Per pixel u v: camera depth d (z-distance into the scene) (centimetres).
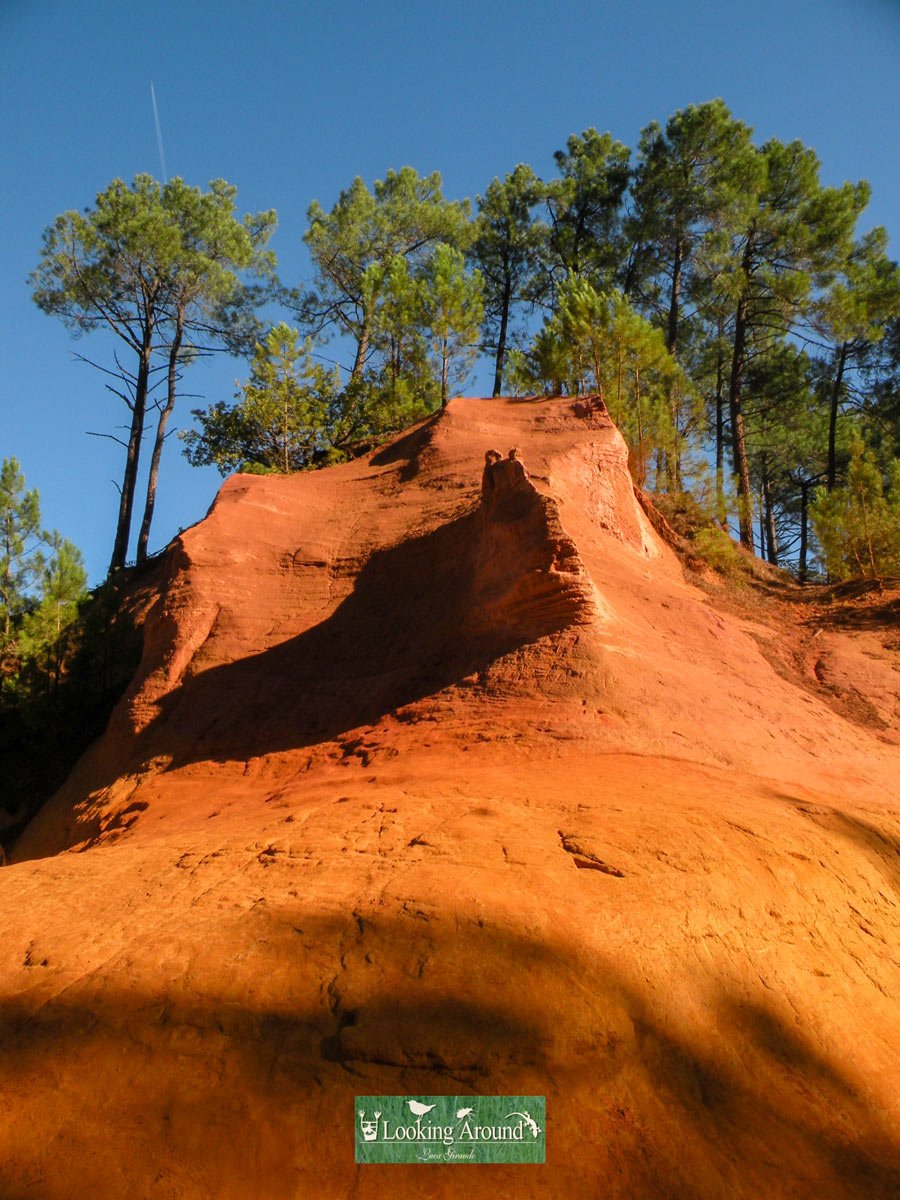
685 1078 400
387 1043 370
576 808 671
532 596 1157
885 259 3509
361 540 1758
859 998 529
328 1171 319
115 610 2108
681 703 1046
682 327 4003
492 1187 322
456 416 2347
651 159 3809
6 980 458
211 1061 362
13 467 2689
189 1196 301
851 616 1892
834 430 3834
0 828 1722
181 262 3319
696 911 525
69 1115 335
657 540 2116
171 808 1023
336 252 3803
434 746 948
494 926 457
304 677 1362
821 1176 364
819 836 718
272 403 3062
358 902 492
